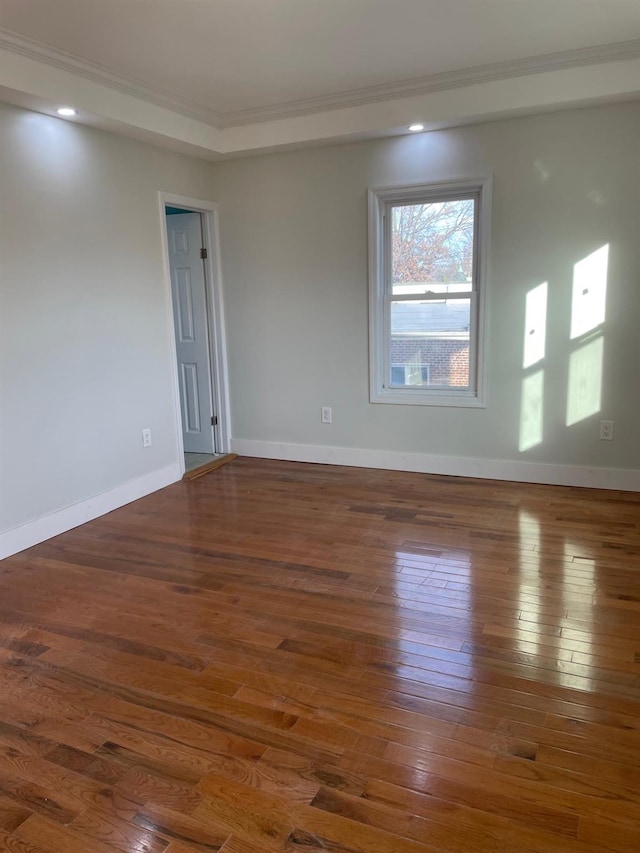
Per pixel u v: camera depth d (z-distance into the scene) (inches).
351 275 180.1
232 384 205.2
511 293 162.9
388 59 134.0
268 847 60.9
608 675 85.7
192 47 124.2
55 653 95.1
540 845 60.2
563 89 140.9
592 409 160.6
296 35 120.2
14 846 62.1
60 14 108.3
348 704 81.5
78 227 144.1
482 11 112.6
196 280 198.5
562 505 151.6
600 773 68.6
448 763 70.8
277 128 170.4
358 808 65.2
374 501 159.2
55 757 73.7
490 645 93.5
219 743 75.2
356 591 111.7
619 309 153.4
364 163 171.6
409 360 182.4
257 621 102.8
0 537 129.9
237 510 156.2
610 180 148.6
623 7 112.4
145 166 163.3
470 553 125.6
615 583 111.3
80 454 148.8
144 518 152.6
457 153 160.9
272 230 187.6
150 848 61.3
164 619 104.4
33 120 131.6
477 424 173.9
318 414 194.5
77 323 145.6
